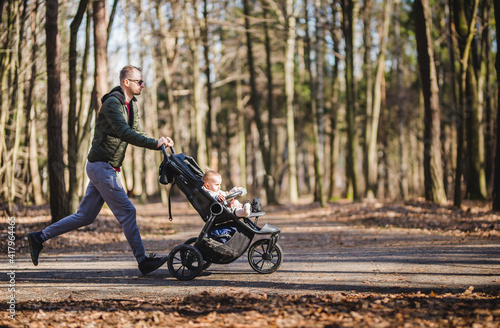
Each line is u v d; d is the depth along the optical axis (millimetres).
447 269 6137
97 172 6102
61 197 11922
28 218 14828
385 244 9156
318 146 23594
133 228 6223
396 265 6590
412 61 37312
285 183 50344
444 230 11125
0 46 15141
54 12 11609
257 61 36156
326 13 24562
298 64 36094
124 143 6277
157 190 42375
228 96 41125
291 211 22594
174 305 4684
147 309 4570
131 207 6242
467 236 9836
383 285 5344
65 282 5926
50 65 11586
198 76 27766
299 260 7438
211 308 4535
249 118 40656
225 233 6141
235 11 30562
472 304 4316
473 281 5379
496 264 6348
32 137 20141
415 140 38594
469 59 19719
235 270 6602
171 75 30391
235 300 4762
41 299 5031
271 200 28562
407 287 5207
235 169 48438
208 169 6520
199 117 27656
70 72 12930
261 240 6332
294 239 10945
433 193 17344
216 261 6172
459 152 15250
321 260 7352
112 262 7586
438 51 28906
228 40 32750
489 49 23031
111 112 6035
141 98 35281
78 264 7391
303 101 37781
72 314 4438
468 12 17266
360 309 4336
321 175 22797
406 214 14789
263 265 6992
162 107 39938
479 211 14453
